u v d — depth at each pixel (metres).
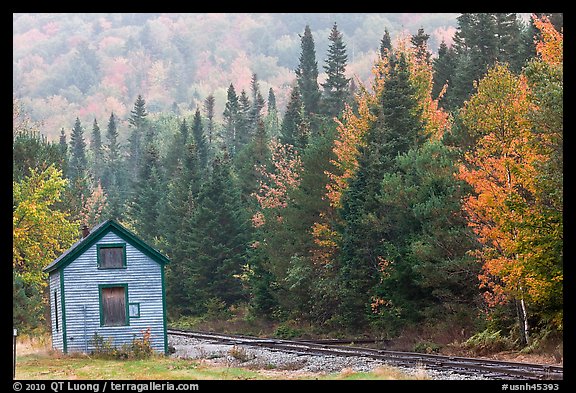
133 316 40.84
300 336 57.00
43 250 65.56
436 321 45.75
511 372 26.80
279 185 80.81
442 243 45.47
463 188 46.53
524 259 35.69
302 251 64.44
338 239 58.34
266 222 73.81
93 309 40.59
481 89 40.09
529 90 39.22
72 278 40.59
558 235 35.09
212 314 79.88
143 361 36.12
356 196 54.41
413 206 48.41
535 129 35.59
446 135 51.06
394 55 66.38
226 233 84.12
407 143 56.84
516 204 36.34
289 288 62.12
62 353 39.72
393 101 58.62
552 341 36.91
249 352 39.12
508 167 38.22
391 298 48.78
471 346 39.44
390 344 44.97
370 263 52.69
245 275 79.25
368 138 60.09
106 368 33.00
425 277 45.88
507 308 41.00
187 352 41.81
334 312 57.78
